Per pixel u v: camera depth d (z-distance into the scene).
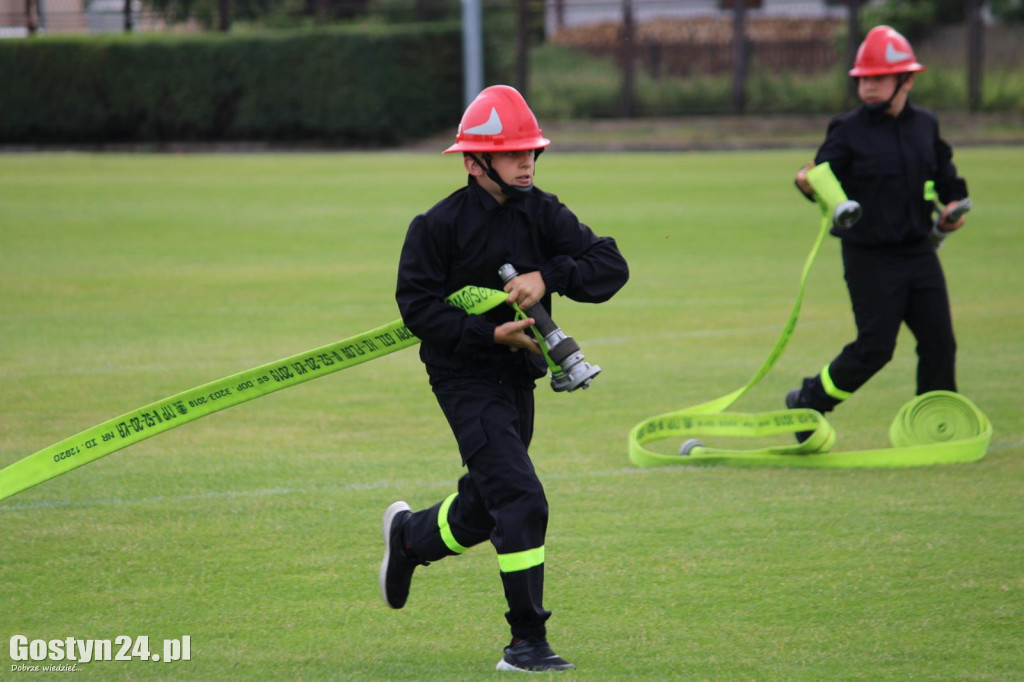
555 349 9.50
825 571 11.87
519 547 9.28
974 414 16.17
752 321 26.50
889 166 15.70
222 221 43.69
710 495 14.54
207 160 70.94
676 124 80.81
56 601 11.28
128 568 12.14
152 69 81.19
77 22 98.00
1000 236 38.00
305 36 79.06
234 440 17.23
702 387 20.56
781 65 91.88
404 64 79.38
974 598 11.11
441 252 9.66
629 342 24.36
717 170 59.22
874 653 9.88
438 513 10.02
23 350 23.31
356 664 9.79
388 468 15.78
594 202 47.41
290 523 13.55
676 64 94.25
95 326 25.70
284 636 10.45
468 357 9.69
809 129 77.00
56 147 81.81
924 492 14.59
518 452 9.53
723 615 10.78
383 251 36.94
